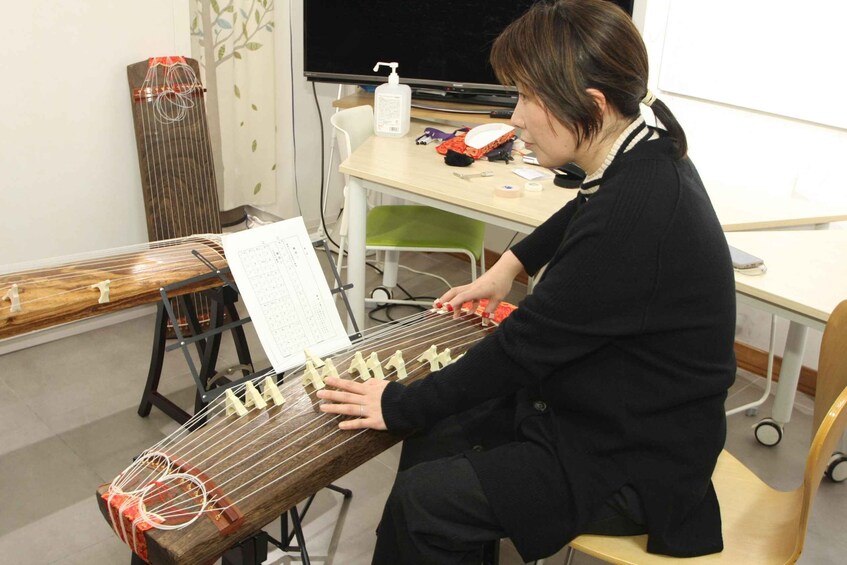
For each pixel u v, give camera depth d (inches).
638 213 40.1
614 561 45.2
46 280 62.6
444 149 91.7
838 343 49.9
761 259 64.5
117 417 86.6
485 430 52.6
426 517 44.8
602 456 44.8
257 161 134.5
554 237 58.5
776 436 88.6
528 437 47.1
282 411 48.4
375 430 46.8
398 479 46.8
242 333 77.0
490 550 53.5
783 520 48.9
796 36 90.5
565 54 40.1
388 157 89.9
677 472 44.2
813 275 63.4
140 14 95.6
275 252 53.2
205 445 45.1
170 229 102.0
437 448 51.7
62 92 91.4
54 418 85.6
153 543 38.3
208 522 39.3
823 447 40.4
